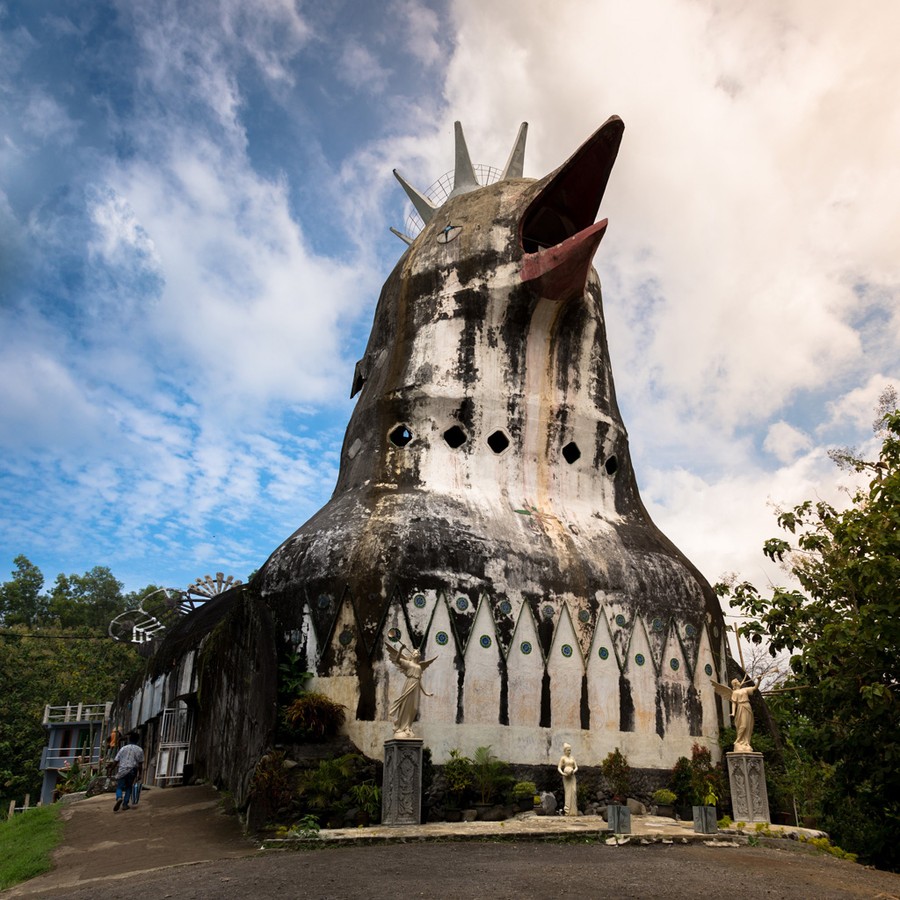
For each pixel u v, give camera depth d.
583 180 22.72
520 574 18.95
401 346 22.47
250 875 11.16
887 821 19.70
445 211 24.52
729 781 18.33
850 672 18.27
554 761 17.86
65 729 47.94
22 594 71.69
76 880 12.26
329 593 18.09
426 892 9.99
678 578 21.28
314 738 16.50
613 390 24.03
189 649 24.81
